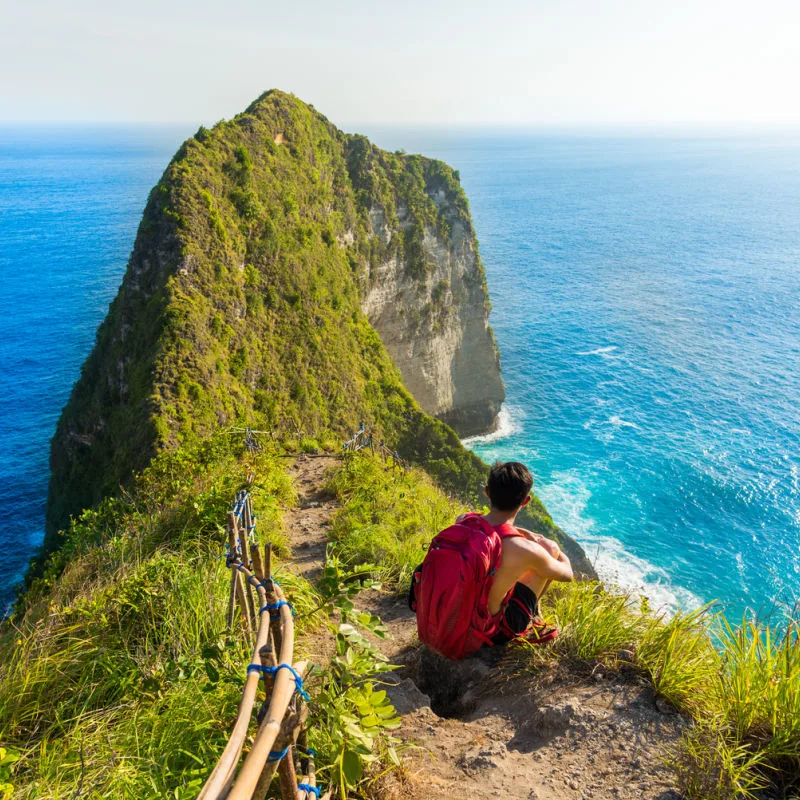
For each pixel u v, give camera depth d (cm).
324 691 352
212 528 729
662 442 6706
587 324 10550
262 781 237
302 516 964
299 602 535
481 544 421
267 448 1335
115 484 3669
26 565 4978
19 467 6341
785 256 16062
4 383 8288
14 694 419
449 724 396
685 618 419
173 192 4784
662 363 8881
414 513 926
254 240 5378
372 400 6022
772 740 331
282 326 5325
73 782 319
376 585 396
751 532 5162
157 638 462
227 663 388
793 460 6200
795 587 4519
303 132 6675
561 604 505
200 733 347
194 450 1245
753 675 365
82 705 404
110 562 695
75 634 488
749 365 8738
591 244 17812
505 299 12094
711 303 11744
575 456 6556
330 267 6116
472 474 6128
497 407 7931
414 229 7569
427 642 443
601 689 399
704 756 325
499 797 323
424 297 7650
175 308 4300
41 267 14575
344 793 303
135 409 3969
